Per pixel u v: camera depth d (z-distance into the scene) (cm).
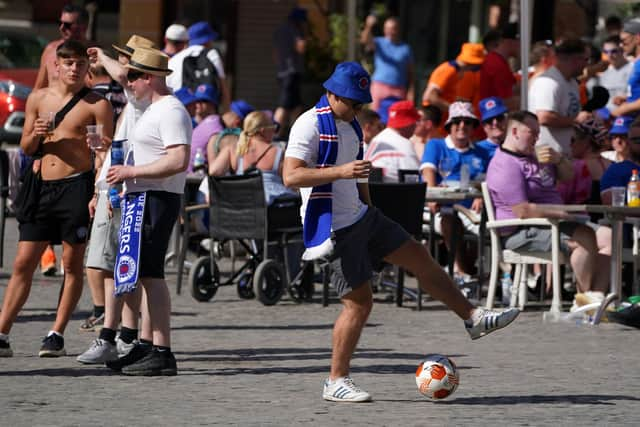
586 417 2233
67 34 3681
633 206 3491
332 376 2378
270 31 9294
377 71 5925
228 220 3944
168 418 2184
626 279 3956
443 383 2359
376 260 2375
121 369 2644
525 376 2672
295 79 7619
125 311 2812
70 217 2803
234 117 4844
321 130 2312
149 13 9038
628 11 7569
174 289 4247
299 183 2281
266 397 2398
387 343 3145
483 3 7669
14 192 4469
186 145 2594
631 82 4591
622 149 4147
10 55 8138
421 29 7975
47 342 2842
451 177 4288
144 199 2583
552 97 4188
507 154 3766
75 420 2162
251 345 3073
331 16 8394
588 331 3388
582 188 4100
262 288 3850
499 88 5044
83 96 2841
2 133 7600
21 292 2823
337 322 2364
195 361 2827
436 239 4181
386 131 4388
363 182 2398
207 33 5341
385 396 2423
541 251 3700
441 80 5016
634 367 2808
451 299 2400
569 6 7675
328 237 2286
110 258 2777
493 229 3741
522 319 3622
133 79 2628
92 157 2841
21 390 2442
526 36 4359
